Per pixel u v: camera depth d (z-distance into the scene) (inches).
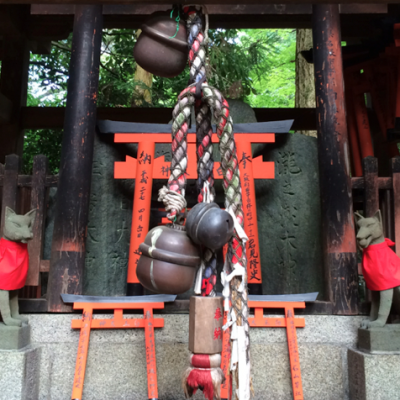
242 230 64.7
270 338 117.7
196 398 113.7
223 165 66.9
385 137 194.1
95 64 137.1
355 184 126.7
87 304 116.7
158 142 146.0
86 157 129.3
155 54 70.3
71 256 121.5
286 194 154.5
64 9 149.2
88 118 132.0
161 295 119.3
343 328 118.3
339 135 128.5
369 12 154.0
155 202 155.2
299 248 150.1
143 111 217.3
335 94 131.3
